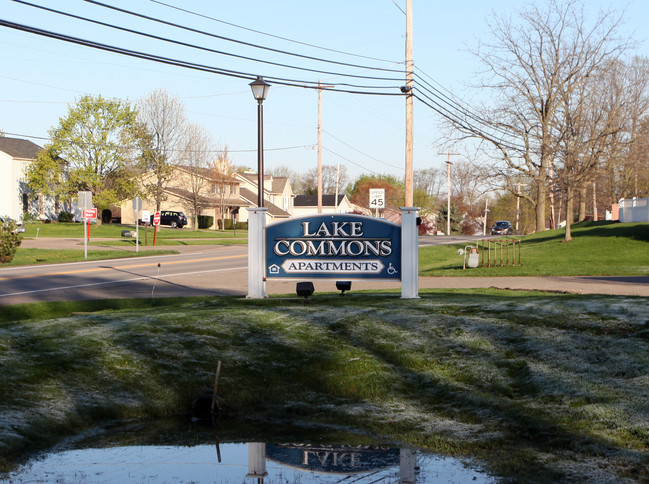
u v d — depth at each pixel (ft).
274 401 31.42
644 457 23.12
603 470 22.45
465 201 386.93
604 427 25.68
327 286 72.95
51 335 37.32
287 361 34.86
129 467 23.57
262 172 51.34
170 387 32.12
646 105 131.23
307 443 26.43
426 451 25.22
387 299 47.93
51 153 207.72
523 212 320.50
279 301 48.19
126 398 30.73
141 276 86.17
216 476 22.82
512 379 31.55
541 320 37.55
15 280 80.33
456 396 30.48
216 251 138.00
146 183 240.12
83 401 29.73
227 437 27.25
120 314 44.37
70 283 77.15
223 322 40.47
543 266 91.35
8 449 24.34
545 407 28.12
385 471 23.21
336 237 49.26
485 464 23.62
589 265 92.58
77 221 240.12
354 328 38.60
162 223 240.12
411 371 33.37
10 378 30.32
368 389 31.99
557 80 133.18
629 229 121.60
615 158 126.31
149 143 204.74
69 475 22.74
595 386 29.19
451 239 181.98
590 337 34.47
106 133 202.80
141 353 35.06
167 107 205.87
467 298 48.14
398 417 28.86
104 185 205.46
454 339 36.19
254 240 50.62
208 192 239.09
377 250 48.70
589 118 123.54
